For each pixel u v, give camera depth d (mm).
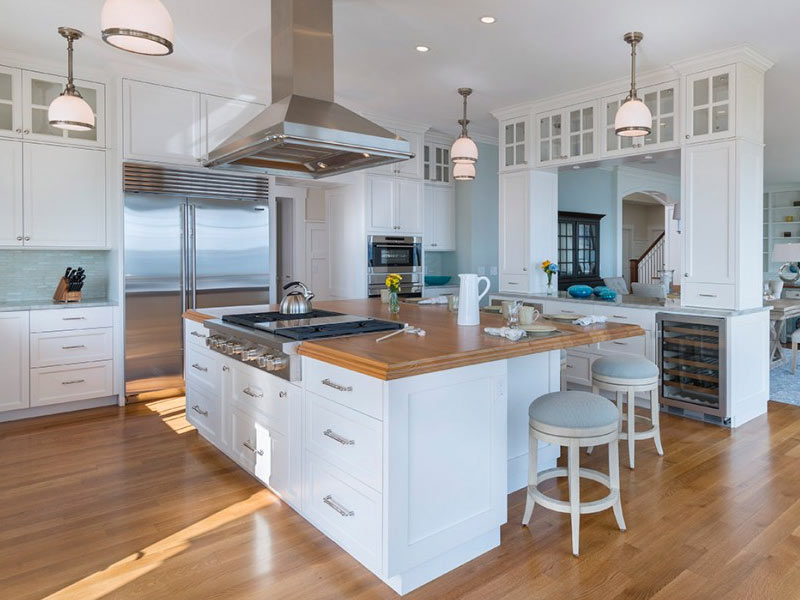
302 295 3309
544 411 2301
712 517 2545
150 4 2090
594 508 2271
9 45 3836
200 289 4707
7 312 3934
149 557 2209
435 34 3639
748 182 3928
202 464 3197
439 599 1940
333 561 2188
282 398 2541
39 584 2023
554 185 5445
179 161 4562
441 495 2061
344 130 2783
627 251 13062
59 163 4258
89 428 3854
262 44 3822
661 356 4262
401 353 2047
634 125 3398
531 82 4578
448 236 6883
